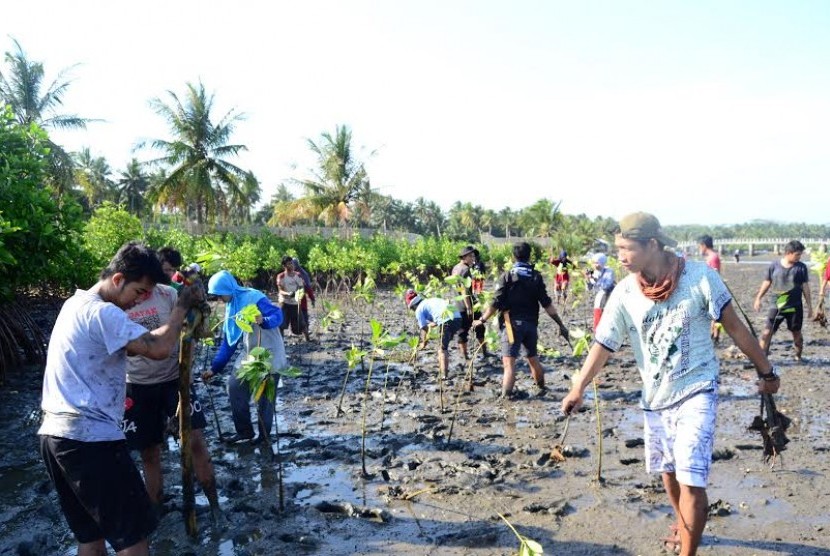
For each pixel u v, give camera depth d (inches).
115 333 119.7
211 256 187.8
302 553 155.2
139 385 167.9
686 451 129.0
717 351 424.8
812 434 241.4
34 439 257.9
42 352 404.8
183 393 154.7
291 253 1112.2
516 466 215.5
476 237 3191.4
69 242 383.2
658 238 132.5
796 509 173.3
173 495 193.8
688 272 134.2
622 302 142.6
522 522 170.4
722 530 161.3
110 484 119.3
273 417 252.7
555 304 800.3
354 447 238.5
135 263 124.0
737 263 2427.4
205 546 160.1
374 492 194.4
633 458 217.2
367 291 451.2
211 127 1395.2
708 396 132.7
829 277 511.8
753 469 204.5
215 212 1401.3
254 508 181.2
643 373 141.3
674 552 151.1
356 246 1194.6
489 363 402.9
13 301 378.6
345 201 1743.4
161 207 1413.6
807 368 366.0
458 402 301.3
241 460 227.1
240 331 218.4
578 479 201.3
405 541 160.7
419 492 191.3
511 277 307.3
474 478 202.4
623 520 169.9
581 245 2078.0
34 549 159.2
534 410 289.6
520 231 3693.4
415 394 326.0
